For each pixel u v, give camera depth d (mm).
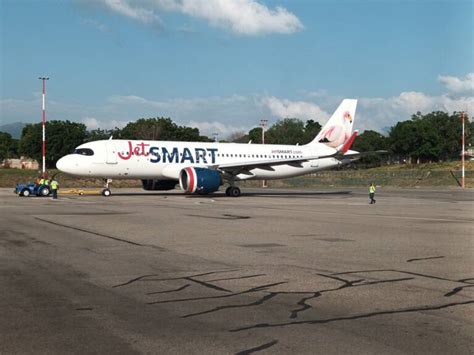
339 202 36844
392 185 81938
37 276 10508
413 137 121375
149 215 24750
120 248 14328
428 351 6148
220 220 22500
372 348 6250
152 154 41188
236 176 44438
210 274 10766
